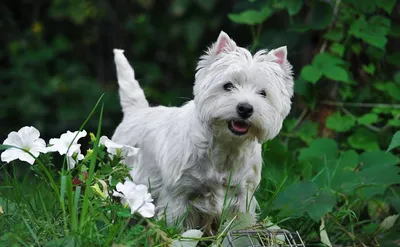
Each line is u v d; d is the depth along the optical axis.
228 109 5.02
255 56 5.26
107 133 11.26
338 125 7.23
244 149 5.30
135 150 5.00
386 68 7.81
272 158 6.70
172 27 11.83
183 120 5.45
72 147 4.77
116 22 12.90
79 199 4.83
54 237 4.37
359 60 7.80
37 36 11.79
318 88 7.49
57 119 11.32
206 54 5.35
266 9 7.56
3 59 12.10
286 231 4.86
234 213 5.24
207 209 5.38
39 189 5.35
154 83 12.41
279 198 5.56
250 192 5.48
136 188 4.48
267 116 5.12
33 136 4.77
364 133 7.20
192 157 5.27
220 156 5.26
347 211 5.66
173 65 12.84
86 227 4.40
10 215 4.74
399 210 5.70
